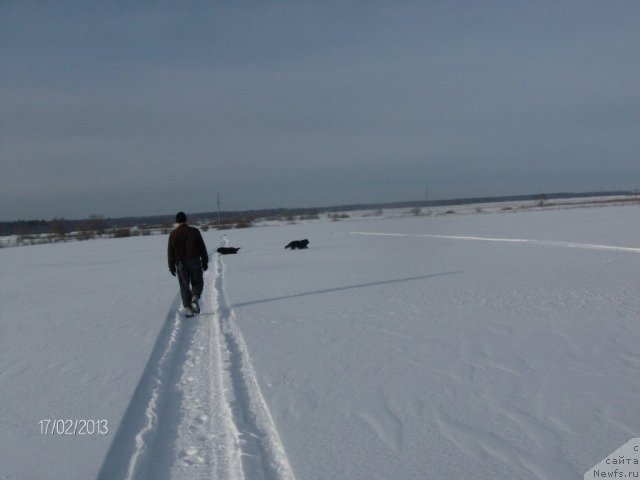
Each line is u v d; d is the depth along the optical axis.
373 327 9.22
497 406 5.59
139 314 11.58
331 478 4.23
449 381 6.38
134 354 8.12
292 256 24.20
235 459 4.65
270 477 4.33
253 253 27.14
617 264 15.97
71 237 75.31
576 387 6.04
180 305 12.77
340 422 5.29
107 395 6.31
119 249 39.22
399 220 63.56
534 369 6.70
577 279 13.39
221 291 14.42
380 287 13.60
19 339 9.66
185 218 11.23
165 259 27.75
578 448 4.63
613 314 9.45
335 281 15.12
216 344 8.64
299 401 5.87
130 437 5.16
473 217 61.94
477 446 4.72
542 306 10.36
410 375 6.63
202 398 6.14
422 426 5.16
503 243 25.39
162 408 5.87
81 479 4.35
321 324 9.62
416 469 4.34
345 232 43.72
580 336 8.12
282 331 9.19
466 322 9.30
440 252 22.39
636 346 7.52
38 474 4.46
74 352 8.46
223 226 74.56
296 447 4.77
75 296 15.30
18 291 17.31
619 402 5.58
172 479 4.36
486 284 13.27
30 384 6.87
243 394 6.23
